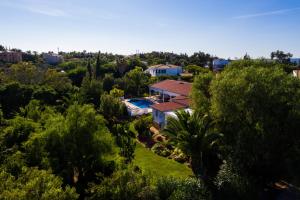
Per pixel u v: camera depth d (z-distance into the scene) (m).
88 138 22.84
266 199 23.52
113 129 39.62
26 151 20.98
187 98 49.44
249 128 24.70
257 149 23.70
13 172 15.59
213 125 27.31
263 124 23.73
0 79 66.06
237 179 22.42
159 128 45.09
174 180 20.23
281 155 24.39
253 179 24.14
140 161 31.34
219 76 30.09
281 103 23.91
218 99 26.55
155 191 17.69
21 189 12.05
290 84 24.83
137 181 17.02
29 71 69.06
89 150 22.92
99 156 23.05
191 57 170.00
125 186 16.27
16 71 69.06
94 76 83.69
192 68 109.62
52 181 13.20
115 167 22.53
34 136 21.48
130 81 80.00
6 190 11.55
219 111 26.48
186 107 43.97
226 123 26.97
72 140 22.55
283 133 23.64
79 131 22.62
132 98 75.38
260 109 24.00
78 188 21.25
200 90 34.62
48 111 33.28
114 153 24.16
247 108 24.75
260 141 23.53
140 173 19.03
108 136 24.11
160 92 68.88
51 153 21.94
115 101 50.72
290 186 25.73
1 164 17.25
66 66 117.94
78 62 125.38
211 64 127.31
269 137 23.39
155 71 105.62
